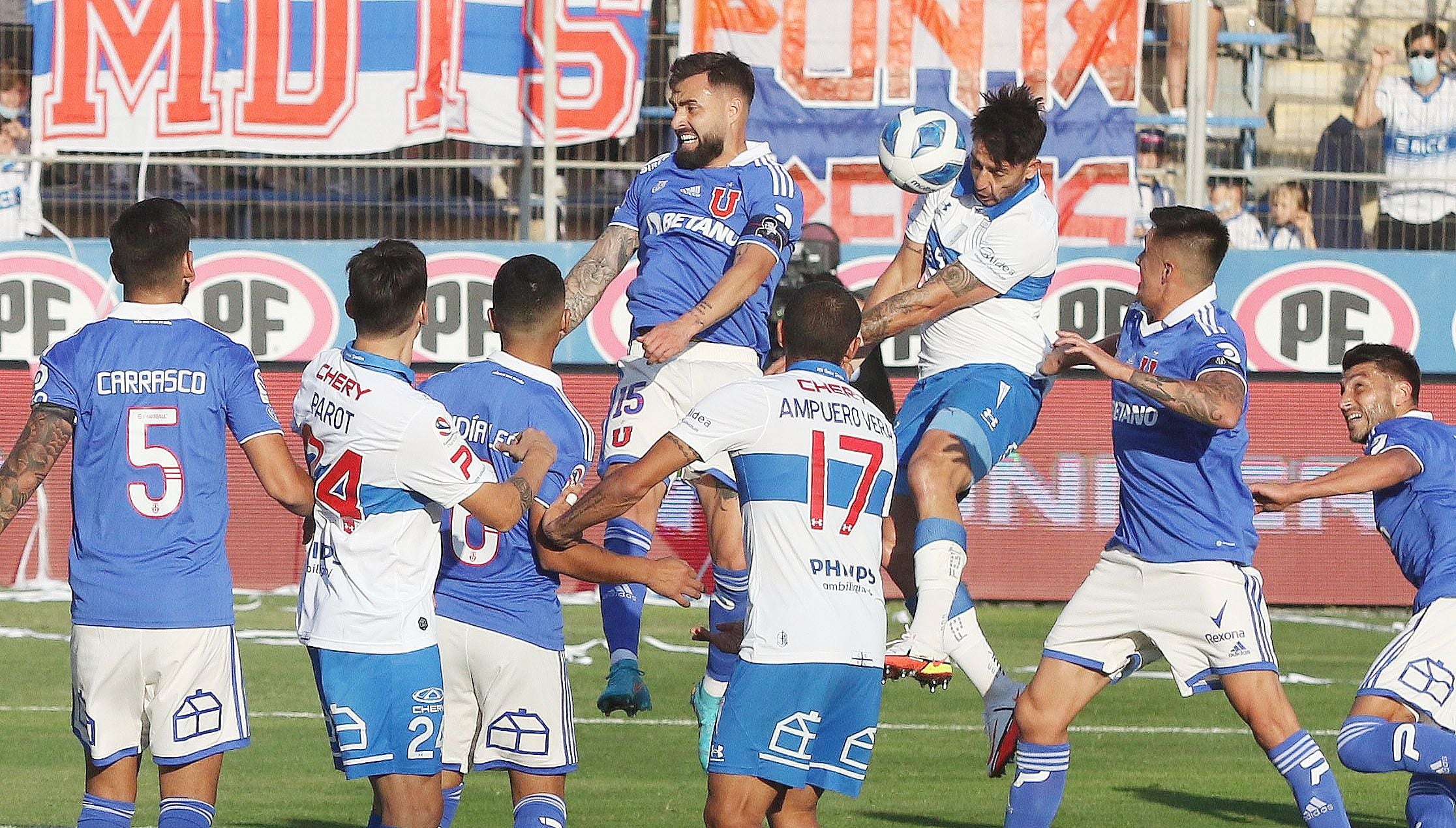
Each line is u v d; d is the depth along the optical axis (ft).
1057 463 146.92
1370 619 144.36
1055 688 69.00
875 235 143.84
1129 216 144.46
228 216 146.10
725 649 68.95
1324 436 146.41
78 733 60.54
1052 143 143.95
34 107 143.74
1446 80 150.41
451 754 62.28
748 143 78.02
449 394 62.23
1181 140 150.71
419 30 143.84
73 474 60.08
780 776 57.47
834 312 60.39
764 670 57.41
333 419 57.36
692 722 104.12
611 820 78.69
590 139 145.07
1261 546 148.05
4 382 143.64
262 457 60.03
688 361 77.15
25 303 143.43
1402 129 150.10
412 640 58.03
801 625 57.52
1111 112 143.84
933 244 77.77
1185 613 66.74
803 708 57.57
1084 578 146.92
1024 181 76.64
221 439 60.59
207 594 59.88
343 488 57.41
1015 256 75.20
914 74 143.84
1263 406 146.30
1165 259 67.72
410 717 57.88
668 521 144.97
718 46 144.36
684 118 76.23
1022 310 77.15
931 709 109.91
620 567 60.59
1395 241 150.00
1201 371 65.62
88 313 143.74
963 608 75.61
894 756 95.50
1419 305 145.69
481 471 57.31
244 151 144.36
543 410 61.77
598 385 144.87
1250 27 150.30
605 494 57.77
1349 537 147.95
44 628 130.72
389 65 144.15
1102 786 87.66
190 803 60.18
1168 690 117.70
